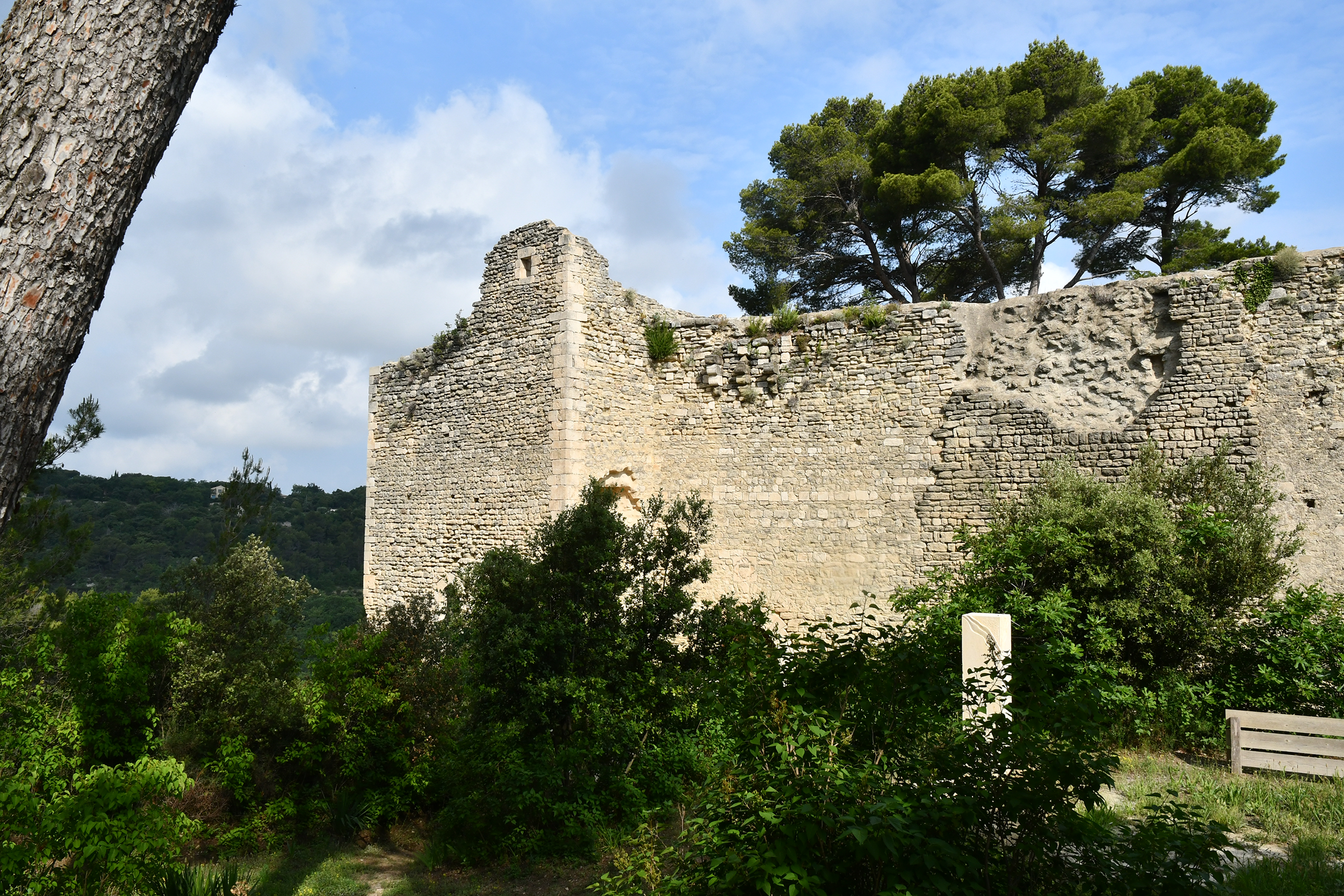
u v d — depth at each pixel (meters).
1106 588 9.52
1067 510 10.28
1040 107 20.98
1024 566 9.86
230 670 9.73
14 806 6.86
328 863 8.38
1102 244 22.80
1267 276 11.24
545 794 8.09
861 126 25.39
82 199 3.32
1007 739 4.58
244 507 11.38
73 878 6.84
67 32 3.37
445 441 16.39
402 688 9.92
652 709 8.72
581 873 7.37
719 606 9.22
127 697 9.41
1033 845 4.35
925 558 13.16
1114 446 11.87
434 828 9.05
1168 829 4.56
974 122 20.48
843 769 4.77
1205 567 9.41
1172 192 21.44
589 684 8.35
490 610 8.69
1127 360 12.18
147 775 7.53
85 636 9.66
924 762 4.91
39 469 10.94
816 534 14.10
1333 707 8.52
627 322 15.46
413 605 11.19
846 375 14.15
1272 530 9.91
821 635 13.68
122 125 3.42
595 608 8.76
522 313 15.11
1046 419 12.42
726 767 5.52
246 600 10.38
